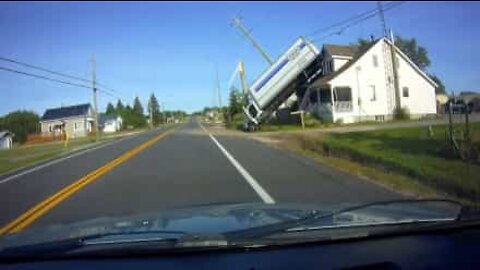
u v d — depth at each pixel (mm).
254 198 11664
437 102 54875
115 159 24453
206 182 14641
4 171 24047
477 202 10352
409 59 53750
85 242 3543
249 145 29812
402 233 3650
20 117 74750
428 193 11609
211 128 70375
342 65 54438
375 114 52656
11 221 10430
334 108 50906
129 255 3311
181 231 3717
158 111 161250
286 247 3408
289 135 37719
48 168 22969
